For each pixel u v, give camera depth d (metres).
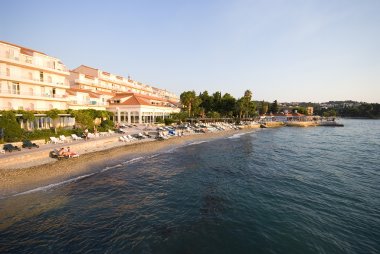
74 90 49.91
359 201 17.30
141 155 30.73
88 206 15.42
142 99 64.50
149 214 14.68
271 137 59.53
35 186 18.06
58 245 11.22
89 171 22.47
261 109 158.75
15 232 12.17
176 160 28.95
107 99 63.03
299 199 17.53
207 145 41.34
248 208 15.85
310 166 28.05
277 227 13.39
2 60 32.34
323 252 11.16
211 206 16.06
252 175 23.66
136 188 18.98
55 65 43.03
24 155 22.31
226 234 12.55
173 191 18.69
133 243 11.55
